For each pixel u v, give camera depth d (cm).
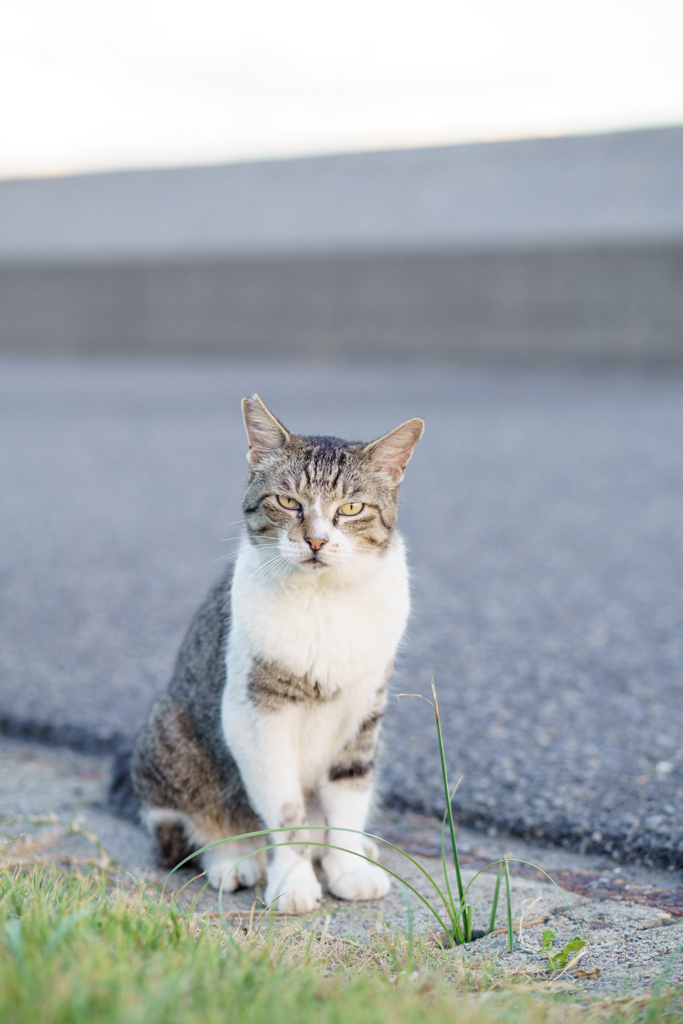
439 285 1677
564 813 330
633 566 639
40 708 439
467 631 528
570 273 1581
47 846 321
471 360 1667
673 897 278
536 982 221
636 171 1695
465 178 1827
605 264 1556
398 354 1727
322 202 1892
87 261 1923
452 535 727
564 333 1608
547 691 442
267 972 191
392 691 440
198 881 310
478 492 852
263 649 295
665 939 247
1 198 2225
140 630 545
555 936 249
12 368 1730
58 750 417
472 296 1656
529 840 326
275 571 304
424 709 428
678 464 923
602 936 251
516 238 1619
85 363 1778
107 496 862
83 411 1294
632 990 218
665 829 312
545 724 406
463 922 257
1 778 383
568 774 359
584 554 670
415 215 1764
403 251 1688
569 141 1834
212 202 1998
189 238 1895
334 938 255
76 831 333
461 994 212
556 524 748
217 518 788
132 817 350
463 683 456
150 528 760
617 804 333
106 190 2159
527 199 1712
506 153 1869
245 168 2094
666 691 434
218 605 329
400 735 403
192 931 222
